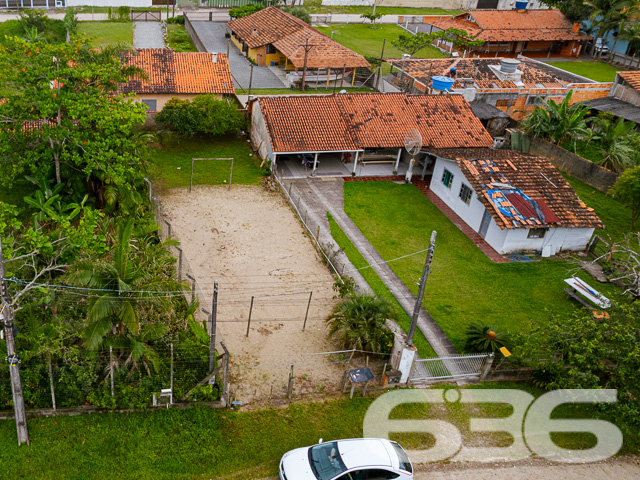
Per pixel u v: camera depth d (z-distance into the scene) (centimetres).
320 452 1762
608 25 7125
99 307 1714
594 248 3344
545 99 4794
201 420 1917
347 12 8081
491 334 2395
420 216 3525
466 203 3503
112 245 2409
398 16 7988
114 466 1733
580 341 2108
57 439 1794
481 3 8744
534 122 4412
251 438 1892
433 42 7206
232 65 5550
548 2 7725
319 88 5253
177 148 3872
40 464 1709
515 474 1908
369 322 2314
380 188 3788
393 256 3081
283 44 5372
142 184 3139
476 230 3431
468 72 5094
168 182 3469
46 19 5484
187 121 3791
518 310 2781
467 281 2958
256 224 3172
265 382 2138
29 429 1816
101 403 1884
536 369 2289
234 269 2769
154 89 4088
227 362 1962
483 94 4912
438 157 3725
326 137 3784
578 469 1961
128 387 1917
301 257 2941
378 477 1714
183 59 4344
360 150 3803
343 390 2130
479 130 4119
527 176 3509
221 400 1981
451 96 4312
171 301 2175
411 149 3766
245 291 2627
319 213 3384
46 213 2602
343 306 2358
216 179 3588
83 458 1742
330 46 5322
